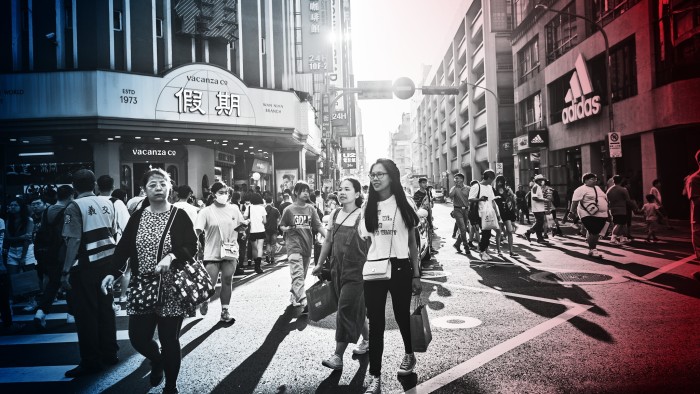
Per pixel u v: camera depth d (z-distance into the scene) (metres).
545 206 13.92
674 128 18.64
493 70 45.22
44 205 9.22
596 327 5.18
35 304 7.85
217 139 22.72
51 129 19.02
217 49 23.75
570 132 27.16
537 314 5.86
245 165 28.64
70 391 4.12
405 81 18.25
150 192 3.90
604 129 23.30
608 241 13.36
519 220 21.84
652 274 8.09
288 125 23.64
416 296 4.23
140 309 3.71
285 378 4.22
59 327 6.60
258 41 25.56
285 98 23.62
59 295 8.88
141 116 19.77
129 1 21.05
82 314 4.61
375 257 3.96
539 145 30.45
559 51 29.00
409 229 4.07
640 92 20.02
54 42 20.17
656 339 4.68
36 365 4.88
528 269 9.23
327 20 29.36
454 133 67.00
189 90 20.78
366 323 4.81
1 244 6.51
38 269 7.95
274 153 30.27
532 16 32.94
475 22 50.91
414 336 4.05
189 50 22.84
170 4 22.27
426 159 103.44
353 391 3.87
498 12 41.59
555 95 30.08
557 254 11.11
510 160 44.72
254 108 22.58
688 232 14.66
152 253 3.79
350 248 4.58
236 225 6.56
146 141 21.88
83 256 4.68
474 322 5.64
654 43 19.17
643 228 16.31
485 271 9.26
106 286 3.80
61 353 5.30
